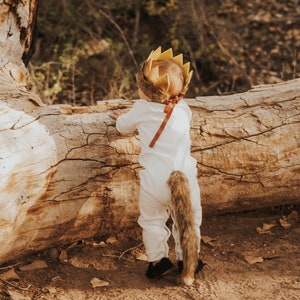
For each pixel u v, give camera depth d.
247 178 3.47
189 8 6.21
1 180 3.05
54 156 3.21
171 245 3.43
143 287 3.13
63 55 5.46
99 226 3.42
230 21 6.41
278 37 6.42
